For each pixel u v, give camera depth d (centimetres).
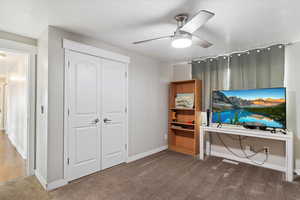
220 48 323
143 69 377
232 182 255
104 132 299
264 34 256
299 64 282
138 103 365
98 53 285
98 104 289
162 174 282
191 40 198
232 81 348
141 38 276
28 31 248
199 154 392
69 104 251
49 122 229
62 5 180
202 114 395
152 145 400
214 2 173
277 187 240
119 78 324
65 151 245
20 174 279
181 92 440
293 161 280
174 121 439
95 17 207
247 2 172
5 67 511
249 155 334
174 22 220
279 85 292
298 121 283
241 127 333
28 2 173
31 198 211
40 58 259
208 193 225
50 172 230
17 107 434
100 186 241
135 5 180
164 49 333
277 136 266
